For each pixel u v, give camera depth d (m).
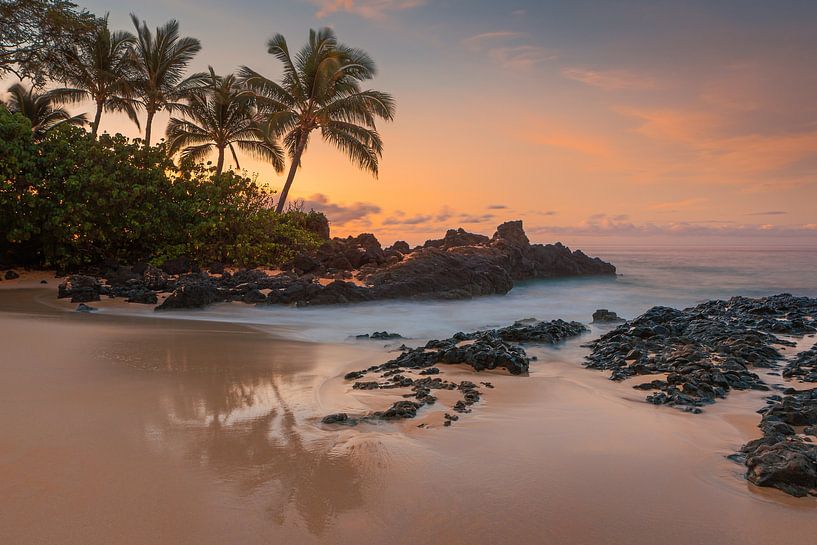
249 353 8.33
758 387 6.48
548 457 4.14
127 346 8.41
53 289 17.30
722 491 3.60
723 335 9.69
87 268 22.06
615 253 71.62
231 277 19.72
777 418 5.06
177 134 38.69
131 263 22.97
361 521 3.09
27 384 5.87
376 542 2.88
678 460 4.12
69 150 21.38
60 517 3.05
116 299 15.40
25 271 21.33
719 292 24.98
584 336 11.18
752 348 8.50
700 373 6.74
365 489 3.50
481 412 5.39
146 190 21.78
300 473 3.73
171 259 21.94
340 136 34.72
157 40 38.09
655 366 7.47
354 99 34.19
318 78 33.56
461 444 4.39
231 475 3.66
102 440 4.25
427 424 4.93
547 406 5.67
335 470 3.79
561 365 8.10
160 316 13.12
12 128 20.47
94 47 36.38
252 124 38.75
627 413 5.41
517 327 11.33
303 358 8.12
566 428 4.88
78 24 33.59
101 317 12.22
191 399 5.52
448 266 21.00
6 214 20.11
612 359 8.30
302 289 16.48
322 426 4.78
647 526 3.13
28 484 3.45
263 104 34.66
